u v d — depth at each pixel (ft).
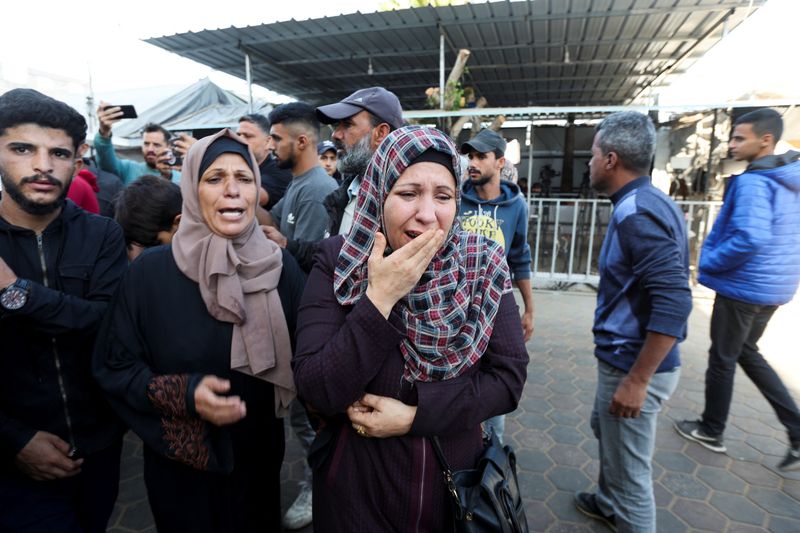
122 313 4.76
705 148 27.37
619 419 6.31
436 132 3.71
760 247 9.02
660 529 8.04
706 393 10.25
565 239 28.71
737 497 8.79
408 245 3.42
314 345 3.86
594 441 10.66
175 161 14.08
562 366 14.74
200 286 4.65
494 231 8.89
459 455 4.04
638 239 5.73
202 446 4.55
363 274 3.90
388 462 3.92
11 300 4.28
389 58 26.61
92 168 11.66
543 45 24.32
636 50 25.82
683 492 8.93
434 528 3.98
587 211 29.09
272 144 8.44
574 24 21.93
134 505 8.59
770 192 9.02
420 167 3.63
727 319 9.65
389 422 3.73
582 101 38.83
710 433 10.23
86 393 5.12
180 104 32.22
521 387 4.09
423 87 33.45
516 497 4.10
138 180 6.33
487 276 4.02
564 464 9.82
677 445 10.43
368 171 3.97
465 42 24.18
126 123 30.58
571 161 37.65
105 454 5.46
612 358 6.32
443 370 3.81
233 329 4.81
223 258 4.63
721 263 9.52
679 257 5.57
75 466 4.99
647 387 6.05
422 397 3.69
